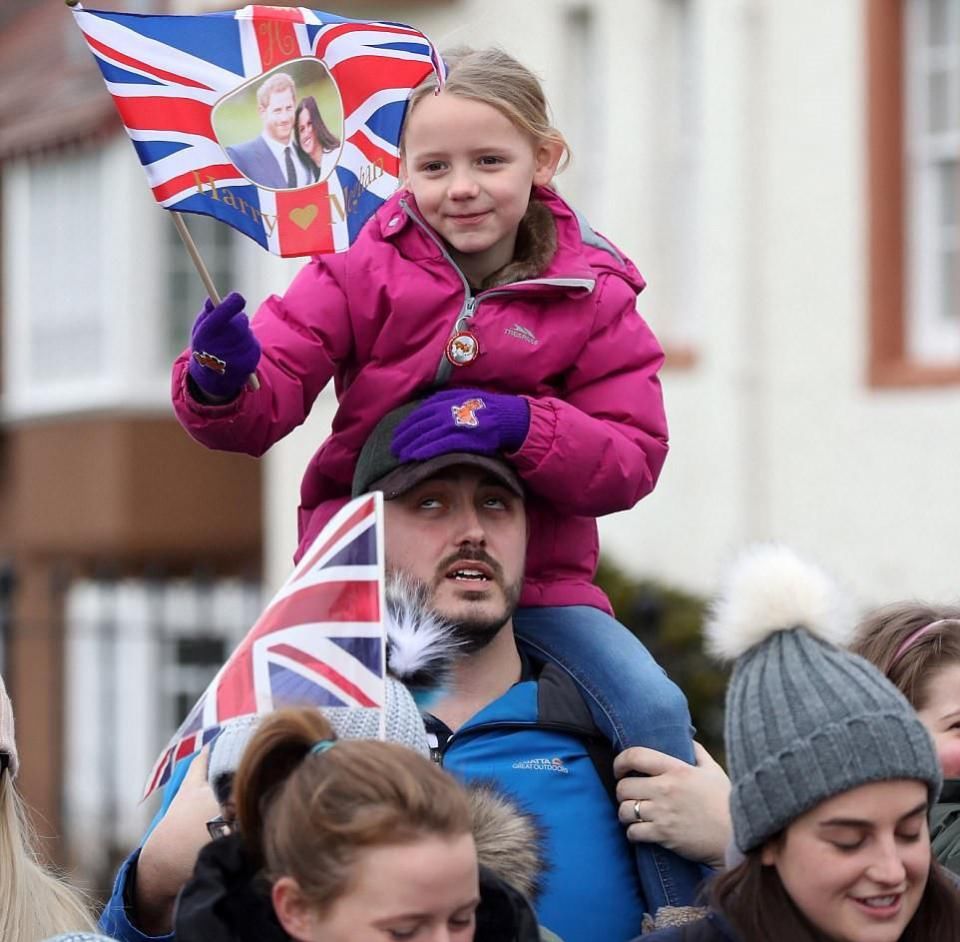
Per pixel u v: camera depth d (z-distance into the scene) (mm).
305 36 11734
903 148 32969
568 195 36844
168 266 47875
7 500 51281
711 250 34969
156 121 11500
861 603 12977
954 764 12641
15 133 49688
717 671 28719
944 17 32875
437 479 12219
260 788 10031
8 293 51719
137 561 47812
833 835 10219
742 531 34312
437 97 12336
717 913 10656
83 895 13711
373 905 9477
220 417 11836
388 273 12594
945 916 10859
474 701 12516
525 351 12594
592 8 36719
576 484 12328
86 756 46500
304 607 10922
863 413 33062
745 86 34469
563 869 12164
